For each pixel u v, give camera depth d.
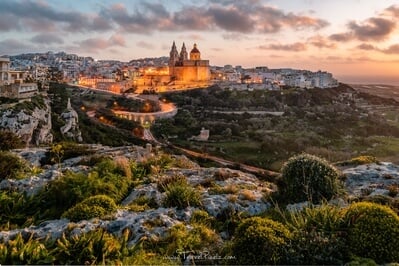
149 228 12.22
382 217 9.95
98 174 20.05
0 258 9.77
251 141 116.50
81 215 13.54
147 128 127.06
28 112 66.44
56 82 196.88
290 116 158.25
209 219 13.62
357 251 9.62
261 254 9.40
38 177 21.50
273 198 15.73
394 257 9.41
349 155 102.38
